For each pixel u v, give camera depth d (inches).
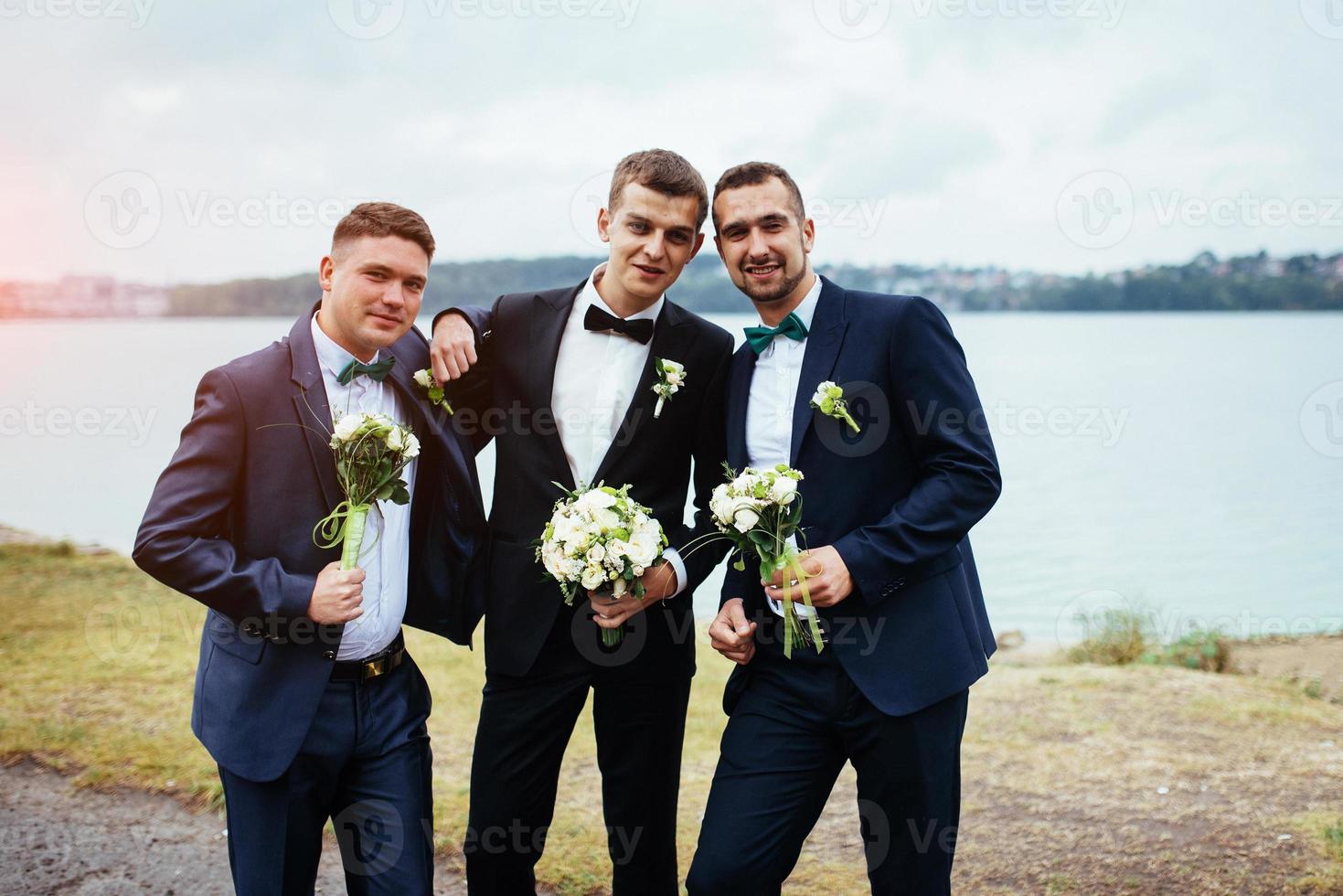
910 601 93.5
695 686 212.7
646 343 107.2
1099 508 587.2
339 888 132.6
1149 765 155.3
